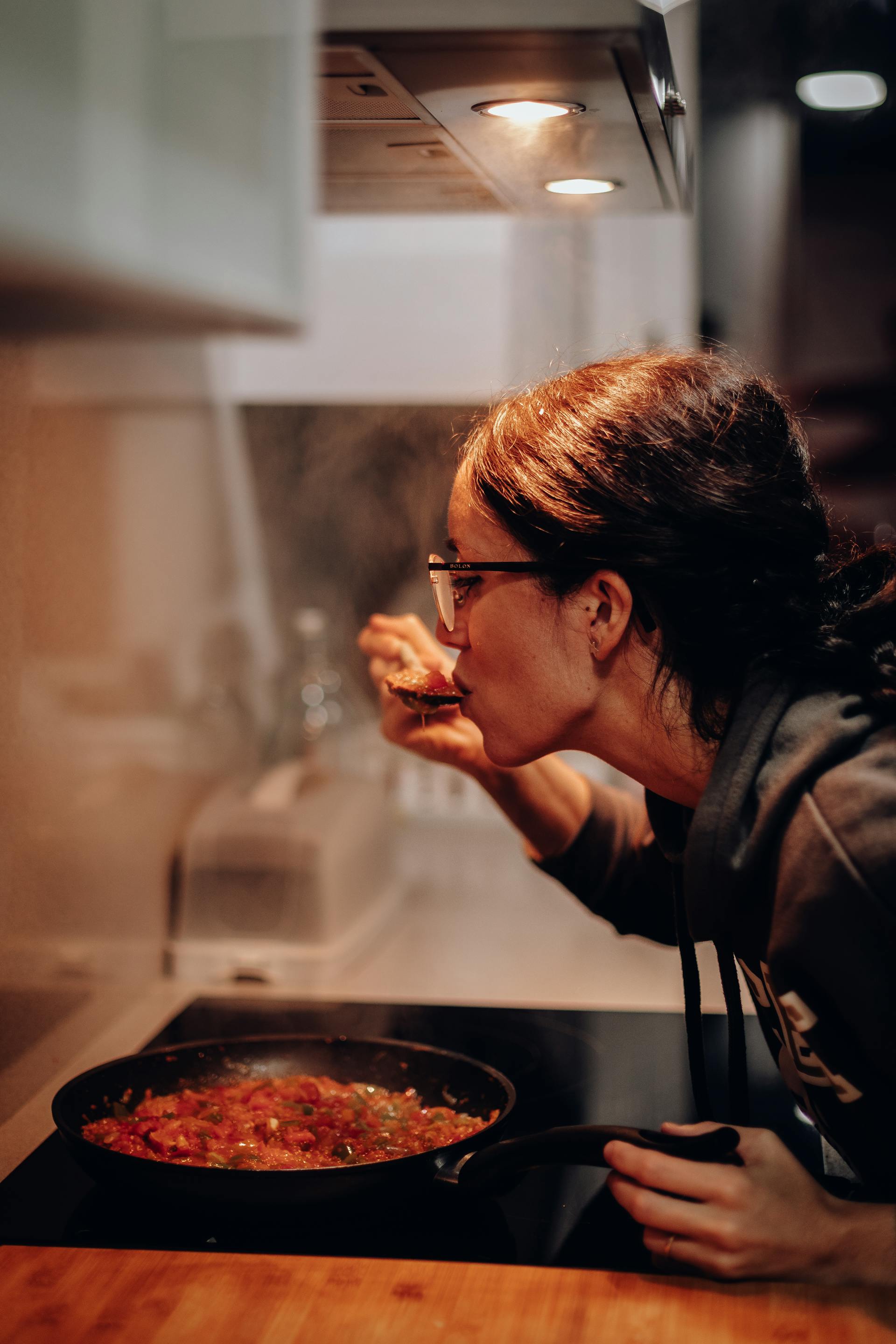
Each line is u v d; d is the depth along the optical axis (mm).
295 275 975
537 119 969
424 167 1149
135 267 713
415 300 2109
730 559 769
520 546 818
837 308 2320
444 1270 782
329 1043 1084
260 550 2158
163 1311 730
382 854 1858
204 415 1935
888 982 670
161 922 1587
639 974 1653
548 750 866
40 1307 733
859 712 733
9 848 1107
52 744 1229
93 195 667
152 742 1592
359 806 1788
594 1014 1351
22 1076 1124
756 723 740
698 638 775
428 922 1873
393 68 842
